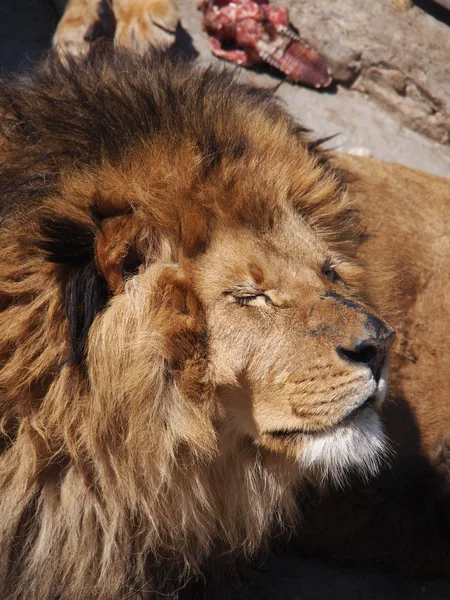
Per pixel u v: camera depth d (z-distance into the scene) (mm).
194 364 4441
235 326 4461
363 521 5828
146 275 4422
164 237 4488
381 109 9852
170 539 4938
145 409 4430
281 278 4527
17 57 8664
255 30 9266
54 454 4543
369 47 9789
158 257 4500
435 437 6008
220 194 4500
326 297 4516
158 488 4574
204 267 4477
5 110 5027
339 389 4406
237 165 4590
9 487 4629
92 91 4871
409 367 6020
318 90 9617
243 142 4676
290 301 4500
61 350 4391
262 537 5418
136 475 4570
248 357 4480
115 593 4824
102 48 7109
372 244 6082
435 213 6797
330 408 4434
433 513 5945
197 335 4430
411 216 6590
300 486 5527
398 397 5926
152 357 4383
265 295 4508
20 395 4430
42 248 4227
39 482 4641
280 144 4895
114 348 4336
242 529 5301
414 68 9836
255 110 5020
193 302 4414
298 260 4598
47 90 5035
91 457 4559
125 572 4824
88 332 4344
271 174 4695
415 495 5918
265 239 4566
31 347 4395
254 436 4738
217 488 4938
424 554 5980
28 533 4789
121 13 8297
